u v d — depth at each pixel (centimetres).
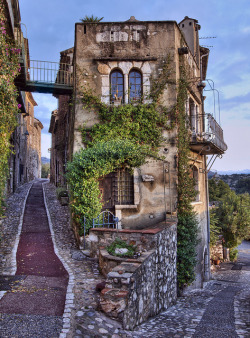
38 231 1157
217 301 912
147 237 749
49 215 1455
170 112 1130
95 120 1115
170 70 1142
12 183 2084
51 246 970
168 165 1114
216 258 2047
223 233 2373
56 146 2300
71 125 1281
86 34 1135
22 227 1204
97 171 1009
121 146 1044
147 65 1138
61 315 488
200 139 1326
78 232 987
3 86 748
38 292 580
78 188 1006
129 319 528
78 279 679
